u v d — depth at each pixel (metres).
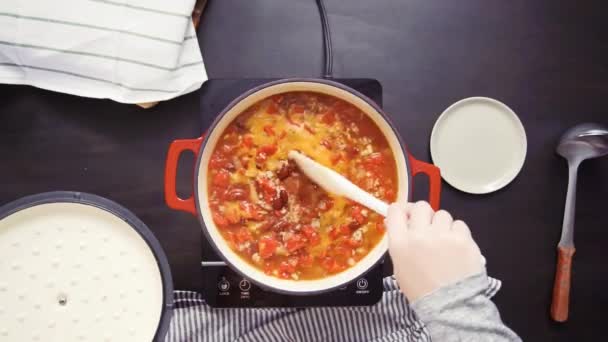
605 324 1.26
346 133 1.08
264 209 1.07
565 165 1.26
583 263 1.27
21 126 1.20
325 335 1.20
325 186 1.03
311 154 1.07
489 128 1.23
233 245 1.07
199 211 1.00
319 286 1.04
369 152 1.08
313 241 1.07
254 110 1.07
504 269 1.25
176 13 1.14
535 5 1.25
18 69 1.15
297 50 1.22
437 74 1.24
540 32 1.25
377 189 1.07
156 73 1.15
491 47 1.25
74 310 1.02
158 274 1.03
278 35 1.22
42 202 1.02
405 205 0.96
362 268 1.05
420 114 1.23
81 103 1.21
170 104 1.21
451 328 0.87
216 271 1.13
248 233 1.07
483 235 1.25
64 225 1.03
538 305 1.26
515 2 1.25
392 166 1.07
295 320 1.19
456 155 1.23
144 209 1.21
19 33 1.13
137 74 1.15
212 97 1.14
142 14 1.14
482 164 1.23
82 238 1.03
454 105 1.22
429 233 0.91
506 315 1.26
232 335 1.18
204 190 1.02
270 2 1.22
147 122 1.21
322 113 1.08
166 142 1.21
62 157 1.20
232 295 1.13
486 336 0.87
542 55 1.25
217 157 1.07
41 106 1.20
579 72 1.26
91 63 1.14
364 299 1.14
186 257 1.21
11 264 1.01
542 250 1.26
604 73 1.26
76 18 1.13
